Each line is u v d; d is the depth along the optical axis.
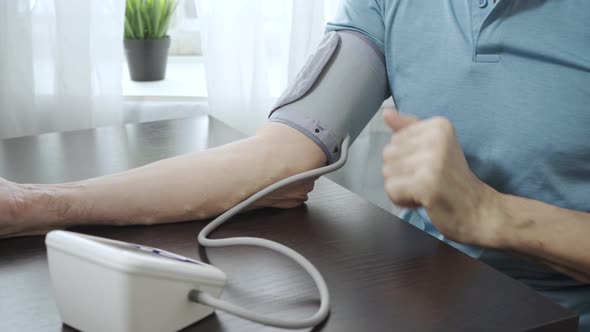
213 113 1.38
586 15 0.72
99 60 1.34
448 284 0.54
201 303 0.47
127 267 0.42
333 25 0.85
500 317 0.49
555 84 0.73
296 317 0.49
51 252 0.46
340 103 0.77
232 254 0.60
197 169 0.69
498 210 0.62
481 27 0.75
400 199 0.60
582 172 0.73
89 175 0.79
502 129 0.75
